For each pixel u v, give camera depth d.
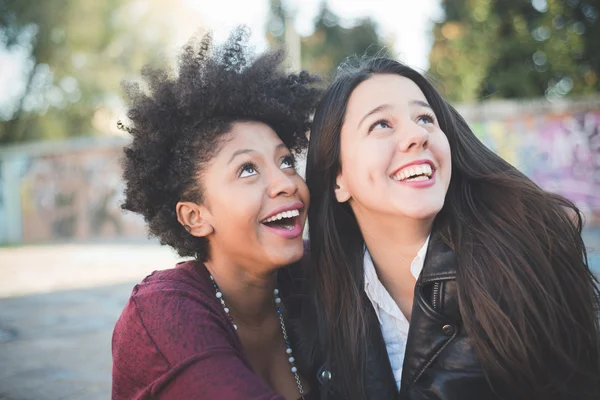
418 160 1.55
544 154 11.12
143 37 19.88
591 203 10.76
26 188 15.70
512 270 1.47
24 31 19.45
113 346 1.55
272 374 1.80
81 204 15.15
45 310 5.63
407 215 1.54
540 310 1.47
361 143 1.63
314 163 1.80
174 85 1.63
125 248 11.65
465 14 17.11
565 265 1.55
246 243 1.58
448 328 1.54
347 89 1.71
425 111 1.65
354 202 1.77
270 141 1.62
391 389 1.64
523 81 15.36
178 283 1.54
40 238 15.62
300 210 1.66
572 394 1.49
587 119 10.77
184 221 1.65
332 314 1.75
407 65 1.76
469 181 1.72
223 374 1.31
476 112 11.52
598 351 1.55
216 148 1.55
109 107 20.05
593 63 15.12
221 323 1.45
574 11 15.16
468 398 1.49
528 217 1.59
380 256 1.75
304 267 1.97
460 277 1.52
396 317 1.70
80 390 3.28
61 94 19.80
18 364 3.82
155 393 1.38
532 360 1.43
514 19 15.74
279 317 1.86
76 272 8.33
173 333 1.38
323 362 1.77
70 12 19.06
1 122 20.23
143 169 1.66
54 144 15.29
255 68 1.73
